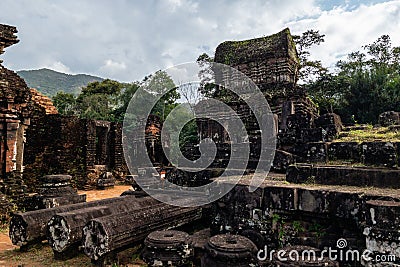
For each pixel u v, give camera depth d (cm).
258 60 1484
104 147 2023
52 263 604
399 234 416
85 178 1805
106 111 3062
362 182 588
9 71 1115
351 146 715
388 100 2020
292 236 559
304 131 855
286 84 1376
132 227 586
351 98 2173
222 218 663
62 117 1777
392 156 636
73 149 1816
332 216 527
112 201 788
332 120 919
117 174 2030
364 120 2069
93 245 545
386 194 488
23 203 1066
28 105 1199
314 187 578
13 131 1103
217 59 1603
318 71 2353
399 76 2272
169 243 534
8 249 707
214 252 493
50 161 1750
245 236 603
